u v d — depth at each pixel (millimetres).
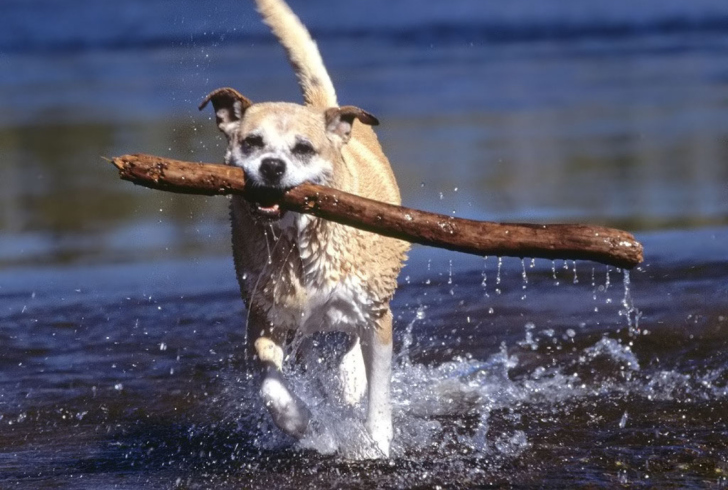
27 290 14852
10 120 32594
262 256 9070
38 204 21219
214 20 58094
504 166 23453
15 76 45781
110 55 52750
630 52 47531
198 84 38156
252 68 42219
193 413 10414
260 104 9219
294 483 8523
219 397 10828
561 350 11711
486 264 15391
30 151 27297
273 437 9703
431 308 13375
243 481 8617
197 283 15039
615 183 21109
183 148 25672
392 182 10602
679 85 36656
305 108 9148
